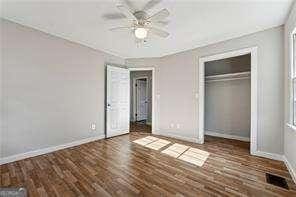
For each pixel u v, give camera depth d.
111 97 4.76
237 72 4.78
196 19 2.78
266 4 2.37
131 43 4.00
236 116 4.80
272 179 2.38
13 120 2.95
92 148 3.75
